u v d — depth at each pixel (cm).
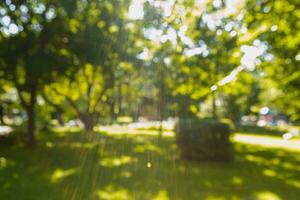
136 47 2116
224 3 712
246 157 1581
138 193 888
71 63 1928
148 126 3794
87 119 2883
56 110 3055
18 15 1884
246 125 3944
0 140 1953
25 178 1084
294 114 1107
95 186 962
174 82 769
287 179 1095
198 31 719
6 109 2717
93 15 2067
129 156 1523
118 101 3828
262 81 859
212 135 1394
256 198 841
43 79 1892
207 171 1198
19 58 1820
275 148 1995
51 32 1866
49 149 1838
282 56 802
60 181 1034
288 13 701
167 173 1145
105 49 2084
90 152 1688
